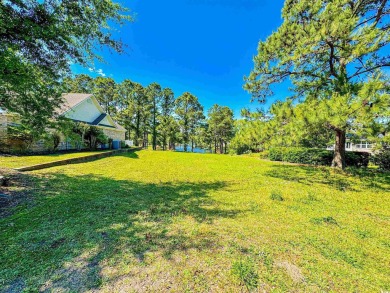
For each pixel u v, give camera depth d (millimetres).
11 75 3365
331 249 2514
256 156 15789
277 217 3521
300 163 11242
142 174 7125
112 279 1850
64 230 2736
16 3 3154
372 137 4871
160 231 2832
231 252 2359
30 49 3699
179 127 35188
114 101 31672
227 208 3916
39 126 4766
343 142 8836
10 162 6984
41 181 5180
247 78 7996
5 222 2895
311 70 7504
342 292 1798
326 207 4145
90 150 13625
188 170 8453
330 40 5621
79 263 2062
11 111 4383
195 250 2381
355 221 3447
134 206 3811
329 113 4805
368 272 2098
